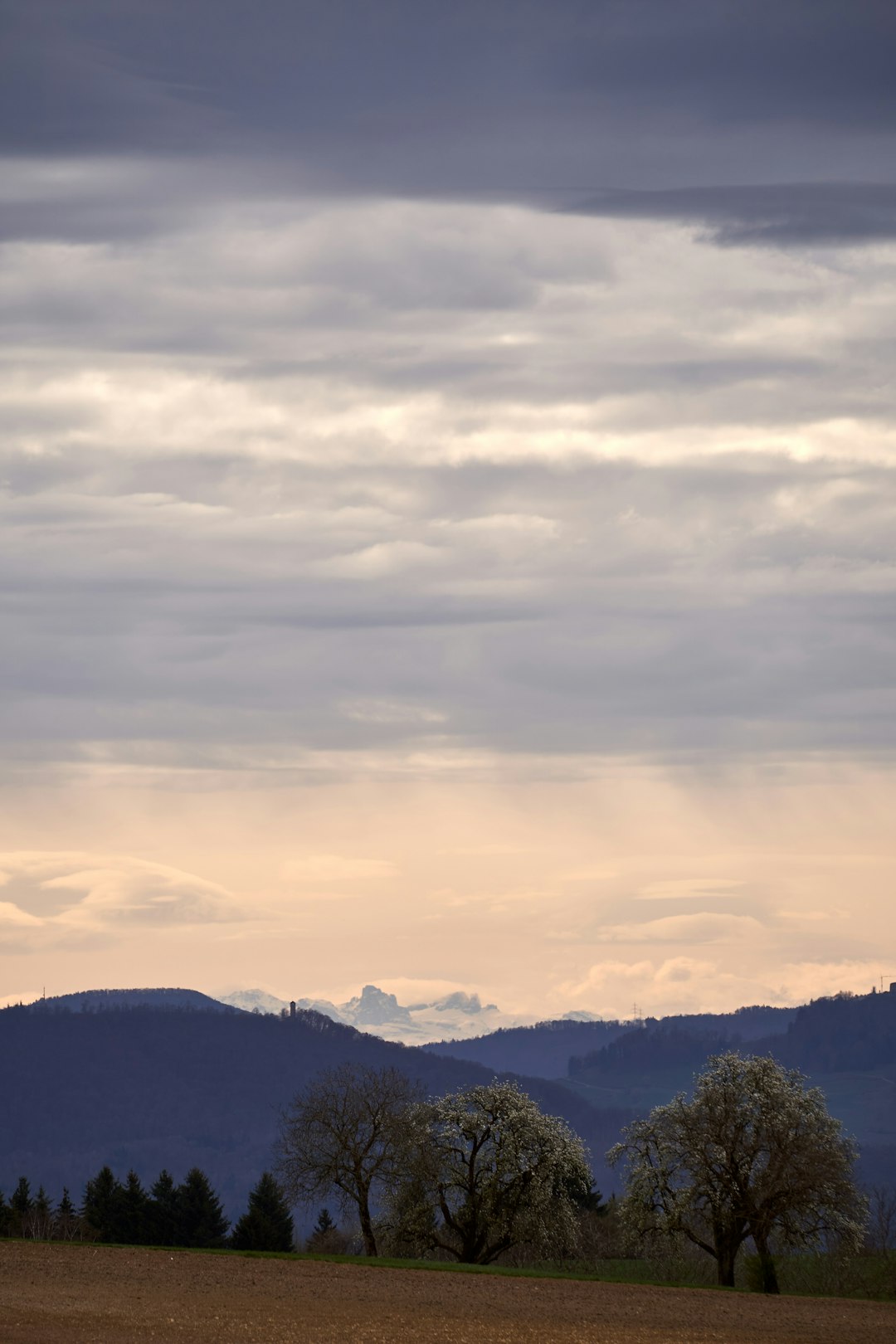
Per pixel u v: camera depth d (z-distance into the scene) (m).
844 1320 162.12
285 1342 121.50
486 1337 133.00
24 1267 159.62
